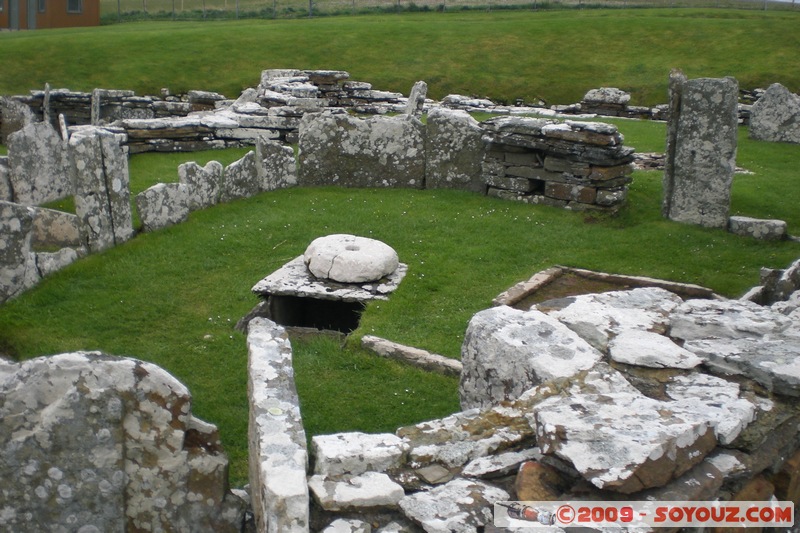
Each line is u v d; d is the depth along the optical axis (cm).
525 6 4153
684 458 388
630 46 2817
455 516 375
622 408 421
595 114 2352
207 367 761
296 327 851
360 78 2727
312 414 676
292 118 1844
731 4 4297
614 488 362
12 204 840
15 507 401
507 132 1234
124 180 1048
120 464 405
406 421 673
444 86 2678
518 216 1195
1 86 2539
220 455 426
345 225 1151
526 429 445
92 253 1012
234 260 1025
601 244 1085
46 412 390
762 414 448
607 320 564
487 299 909
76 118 2288
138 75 2648
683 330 552
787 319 554
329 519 383
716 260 1026
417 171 1352
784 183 1412
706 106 1105
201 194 1198
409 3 4472
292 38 2978
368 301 891
